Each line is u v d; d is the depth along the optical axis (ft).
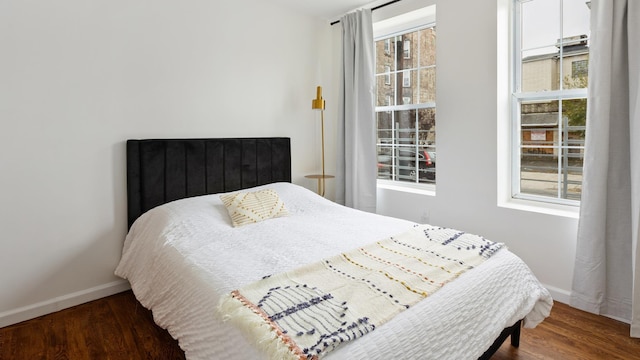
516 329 6.21
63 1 7.52
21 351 6.41
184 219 7.70
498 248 6.12
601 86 6.79
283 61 11.30
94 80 8.00
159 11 8.83
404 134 11.67
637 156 6.46
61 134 7.67
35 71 7.28
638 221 6.44
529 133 8.83
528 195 8.93
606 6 6.68
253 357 3.76
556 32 8.22
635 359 5.98
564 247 7.78
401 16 10.56
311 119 12.15
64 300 7.95
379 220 8.11
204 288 5.08
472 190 9.23
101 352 6.39
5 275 7.23
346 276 5.06
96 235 8.30
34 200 7.45
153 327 7.24
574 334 6.71
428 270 5.24
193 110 9.53
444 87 9.59
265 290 4.65
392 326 3.97
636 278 6.55
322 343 3.52
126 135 8.52
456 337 4.40
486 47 8.70
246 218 7.96
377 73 12.33
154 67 8.82
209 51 9.72
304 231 7.31
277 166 11.16
